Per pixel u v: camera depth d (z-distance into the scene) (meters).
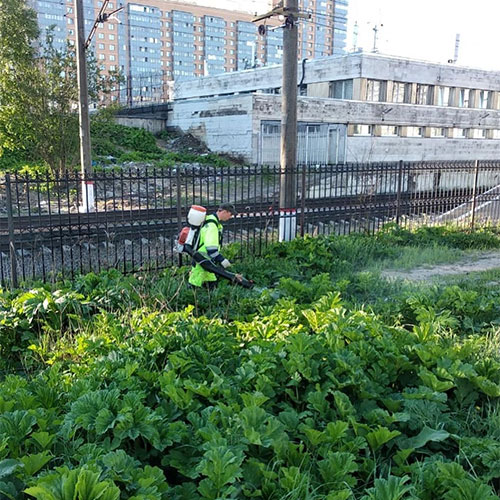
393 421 3.75
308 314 5.77
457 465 3.15
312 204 15.84
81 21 17.27
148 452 3.49
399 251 11.69
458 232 13.90
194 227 7.60
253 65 63.56
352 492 3.08
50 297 6.41
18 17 20.80
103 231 12.52
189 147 38.94
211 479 2.93
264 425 3.43
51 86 21.62
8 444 3.26
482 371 4.74
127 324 6.13
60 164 22.27
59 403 4.02
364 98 38.56
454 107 43.22
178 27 112.19
